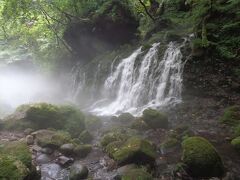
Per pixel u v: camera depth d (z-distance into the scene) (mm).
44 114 8562
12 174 5051
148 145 6531
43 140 7324
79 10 15633
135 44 14469
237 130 7535
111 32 14602
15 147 6391
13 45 20500
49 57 19000
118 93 13164
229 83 9656
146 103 11562
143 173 5562
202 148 5816
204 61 10219
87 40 15562
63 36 16422
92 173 6117
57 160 6641
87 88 14977
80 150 6934
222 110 9117
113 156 6555
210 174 5637
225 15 10703
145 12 15609
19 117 8602
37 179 5805
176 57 10945
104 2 15078
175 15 13805
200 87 10156
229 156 6488
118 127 8672
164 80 11156
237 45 9789
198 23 11148
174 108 9859
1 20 17516
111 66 14047
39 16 16672
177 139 7414
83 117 8984
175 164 6262
